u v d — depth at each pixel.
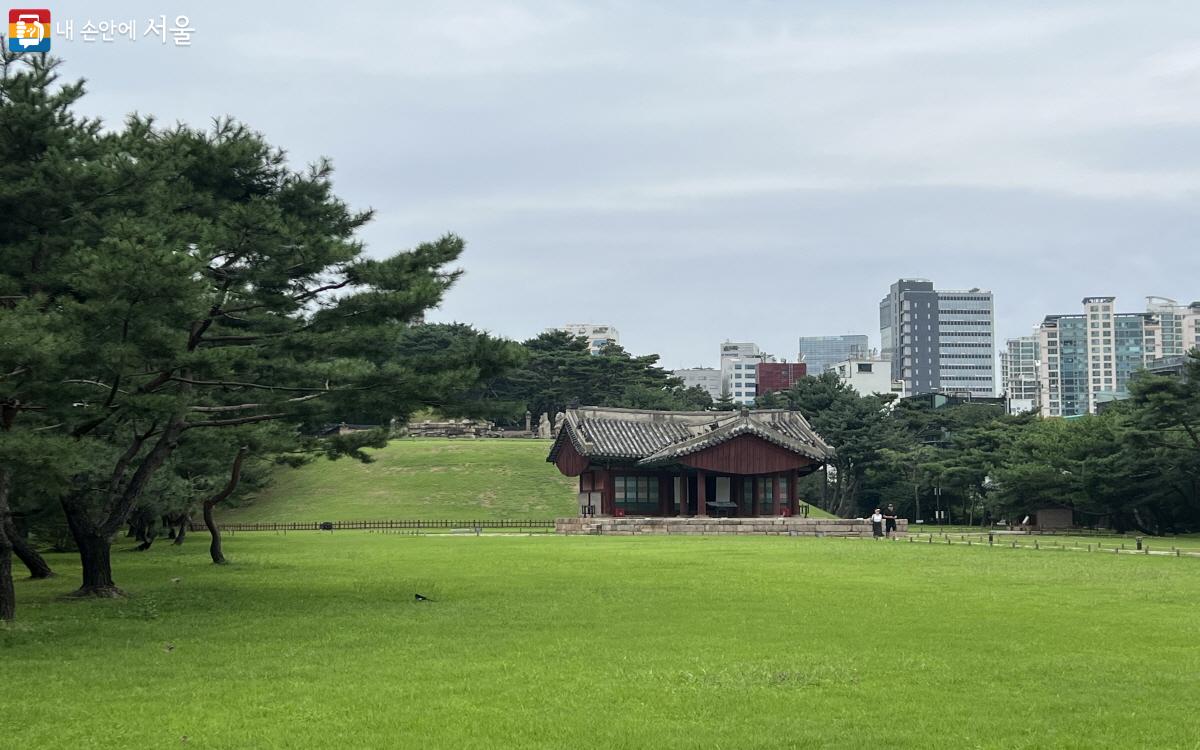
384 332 36.50
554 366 157.00
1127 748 15.63
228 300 37.47
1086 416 101.31
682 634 25.77
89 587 36.91
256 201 35.22
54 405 28.52
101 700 19.03
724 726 16.88
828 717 17.42
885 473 124.31
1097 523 102.44
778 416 96.69
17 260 30.80
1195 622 27.75
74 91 32.22
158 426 41.66
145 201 32.84
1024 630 26.31
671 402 154.12
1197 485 92.06
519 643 24.59
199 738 16.39
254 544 71.44
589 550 58.72
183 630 27.58
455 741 16.14
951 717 17.38
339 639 25.59
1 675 21.45
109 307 27.45
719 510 92.19
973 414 139.75
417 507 110.38
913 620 28.11
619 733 16.50
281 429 46.00
